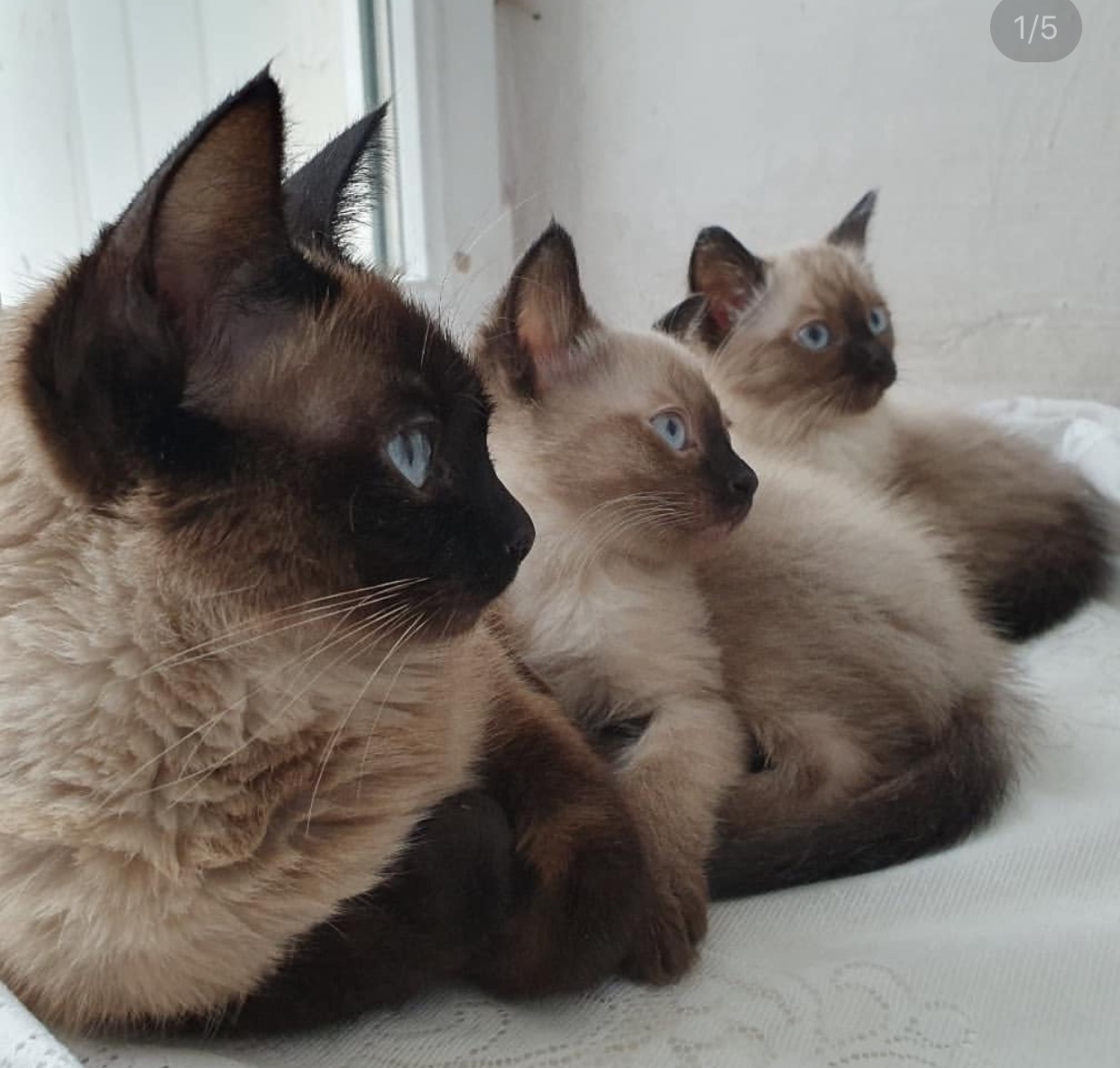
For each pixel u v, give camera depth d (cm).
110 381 25
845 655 43
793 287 63
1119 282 72
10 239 55
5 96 55
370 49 65
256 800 27
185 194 24
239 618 27
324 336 27
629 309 76
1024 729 44
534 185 73
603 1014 30
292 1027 29
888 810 38
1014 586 58
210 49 61
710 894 35
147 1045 27
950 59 71
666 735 39
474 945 30
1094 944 32
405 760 30
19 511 26
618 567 43
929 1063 28
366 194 34
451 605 29
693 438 43
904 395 73
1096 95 70
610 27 71
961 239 74
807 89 73
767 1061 28
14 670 26
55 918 26
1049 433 68
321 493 27
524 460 42
